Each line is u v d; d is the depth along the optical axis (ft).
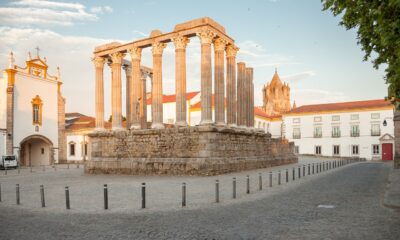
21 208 47.01
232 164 99.40
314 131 241.55
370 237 28.53
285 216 37.63
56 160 188.75
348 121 231.30
